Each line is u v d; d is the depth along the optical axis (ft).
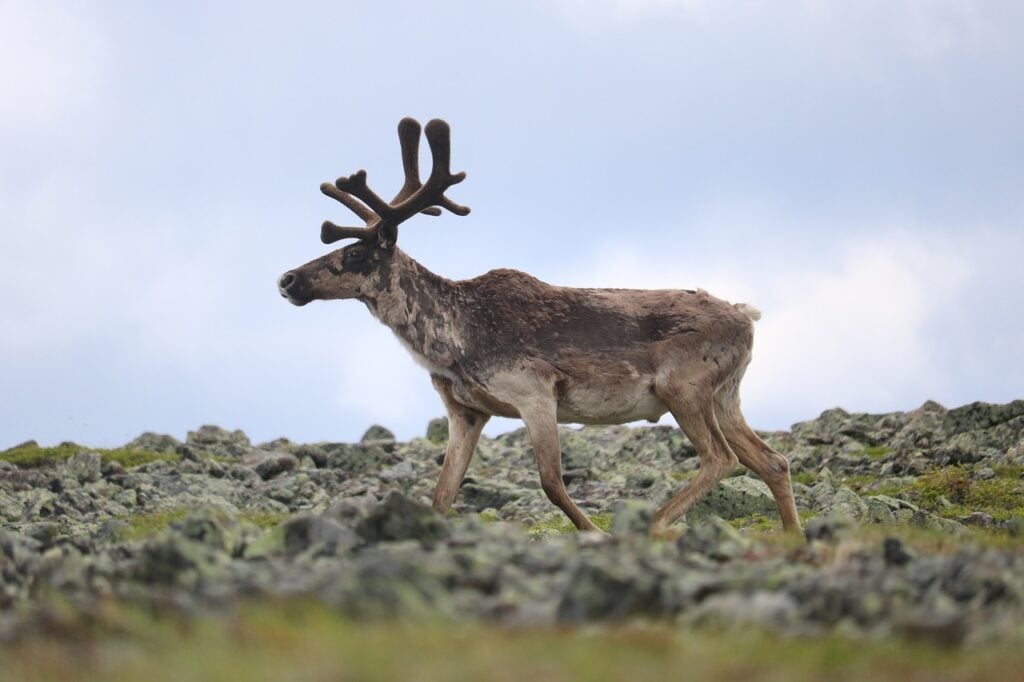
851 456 270.46
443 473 169.48
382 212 165.99
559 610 79.41
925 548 109.29
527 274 170.19
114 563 101.55
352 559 96.07
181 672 66.28
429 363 166.50
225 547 102.17
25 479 258.57
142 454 291.38
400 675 64.18
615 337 166.20
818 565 97.66
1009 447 261.03
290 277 164.96
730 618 76.59
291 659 67.56
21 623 79.30
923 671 68.85
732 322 168.55
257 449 301.43
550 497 162.71
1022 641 74.43
